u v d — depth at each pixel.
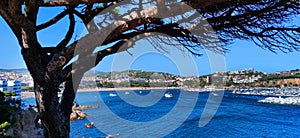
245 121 29.81
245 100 59.88
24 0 2.15
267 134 23.70
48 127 2.38
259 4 2.40
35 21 2.29
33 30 2.25
